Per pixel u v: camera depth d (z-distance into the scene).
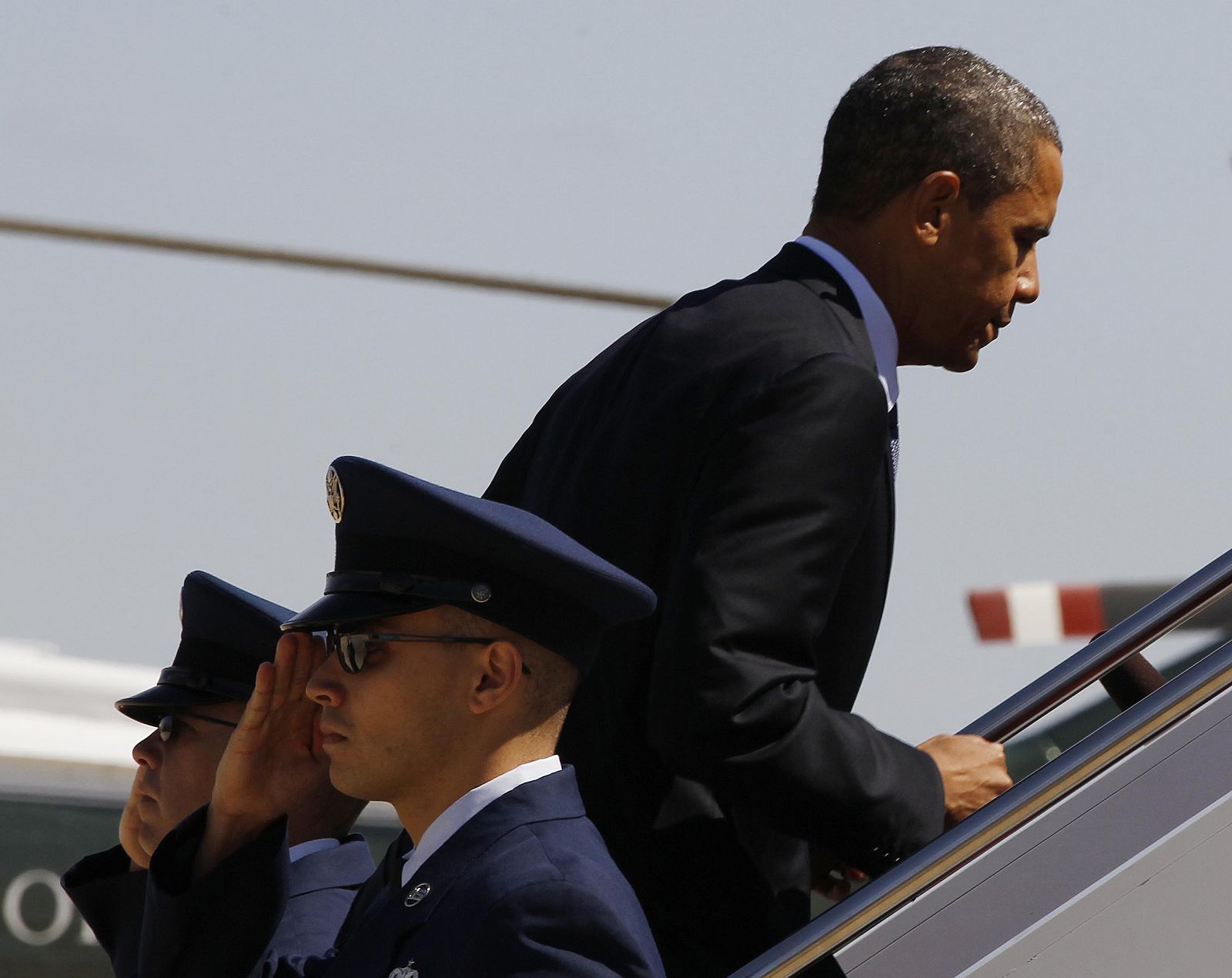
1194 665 8.61
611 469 10.60
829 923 8.20
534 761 9.19
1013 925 8.14
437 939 8.68
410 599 9.08
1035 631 26.34
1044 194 11.34
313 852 11.43
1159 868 8.15
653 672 9.77
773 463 9.86
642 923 8.72
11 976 33.38
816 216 11.48
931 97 11.12
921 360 11.57
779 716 9.44
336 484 9.54
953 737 10.53
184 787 11.99
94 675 35.28
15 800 33.81
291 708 10.15
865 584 10.59
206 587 12.22
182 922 9.86
